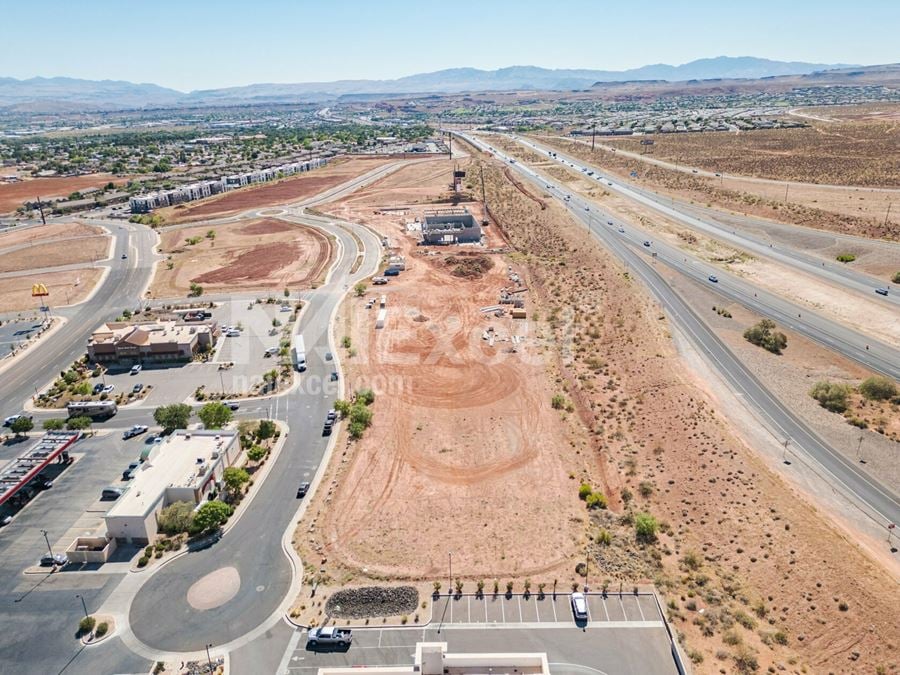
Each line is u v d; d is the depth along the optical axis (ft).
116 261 619.26
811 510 242.37
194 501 255.91
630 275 505.25
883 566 216.54
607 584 212.84
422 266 568.41
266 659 189.06
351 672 154.20
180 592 215.51
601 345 398.42
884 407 316.40
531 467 282.36
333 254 616.80
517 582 215.51
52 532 248.52
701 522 241.35
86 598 213.87
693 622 196.65
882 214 627.46
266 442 305.94
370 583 216.95
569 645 190.08
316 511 255.29
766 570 214.28
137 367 385.50
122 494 251.60
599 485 270.87
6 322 474.08
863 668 177.78
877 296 450.71
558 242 606.14
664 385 337.72
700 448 281.95
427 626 198.70
